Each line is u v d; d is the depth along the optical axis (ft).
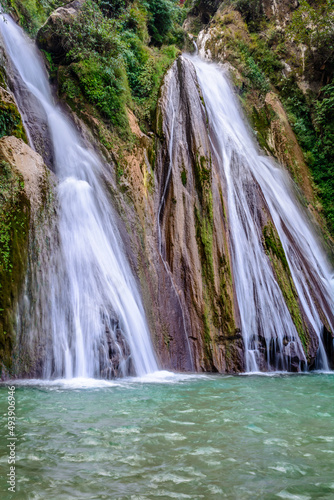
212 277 38.19
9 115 33.19
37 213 29.99
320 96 77.87
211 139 51.29
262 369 36.24
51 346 27.48
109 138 40.75
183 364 34.40
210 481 11.35
